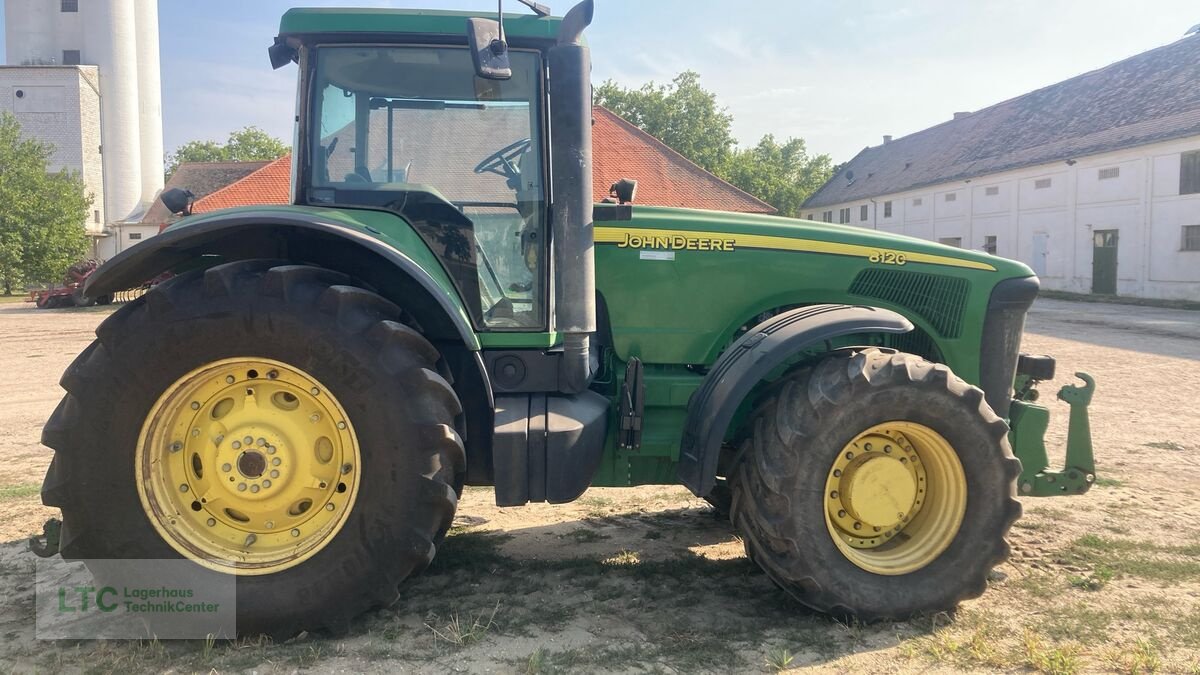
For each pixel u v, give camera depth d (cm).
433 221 340
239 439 301
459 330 302
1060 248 2833
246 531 307
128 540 291
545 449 319
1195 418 761
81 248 3284
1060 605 345
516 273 345
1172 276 2375
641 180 2275
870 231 409
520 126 344
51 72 3853
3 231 3008
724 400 326
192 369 290
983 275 401
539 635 313
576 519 471
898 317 343
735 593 358
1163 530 442
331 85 337
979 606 344
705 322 384
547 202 343
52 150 3484
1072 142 2828
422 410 292
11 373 1088
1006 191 3130
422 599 347
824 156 6488
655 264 380
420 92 341
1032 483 383
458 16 333
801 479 315
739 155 5297
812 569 317
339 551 295
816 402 317
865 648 306
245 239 328
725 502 452
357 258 325
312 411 304
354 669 283
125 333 289
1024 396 421
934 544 332
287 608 294
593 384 378
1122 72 3025
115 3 4009
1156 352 1242
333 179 338
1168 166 2375
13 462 602
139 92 4216
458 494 323
